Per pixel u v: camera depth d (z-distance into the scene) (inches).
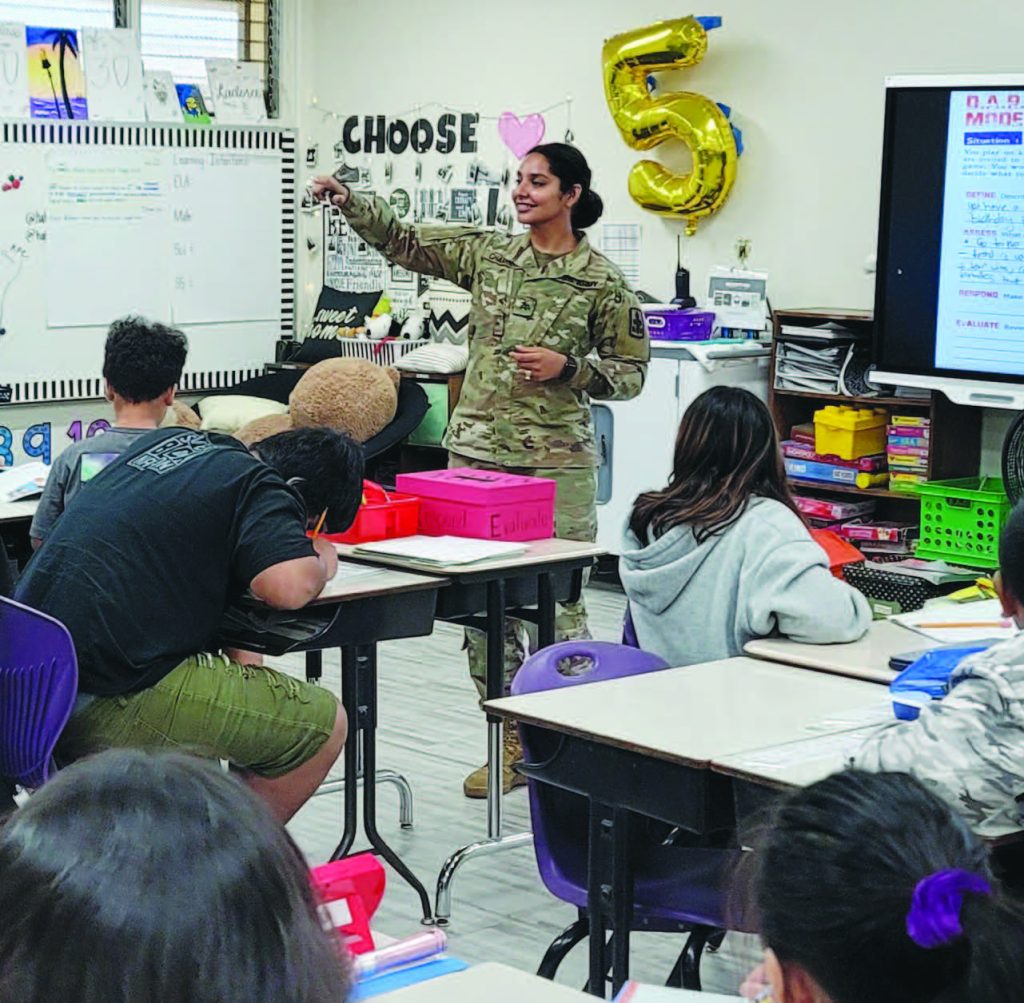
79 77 296.0
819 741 102.1
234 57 328.5
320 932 33.4
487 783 170.4
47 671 117.1
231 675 123.5
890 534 248.8
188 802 33.0
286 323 336.5
